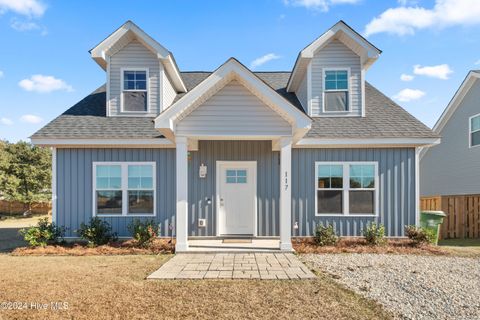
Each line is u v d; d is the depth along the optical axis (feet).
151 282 18.51
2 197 80.12
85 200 33.09
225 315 13.84
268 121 26.68
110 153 33.42
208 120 26.55
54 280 18.92
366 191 33.30
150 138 31.94
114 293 16.57
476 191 48.49
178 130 26.53
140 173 33.58
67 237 32.78
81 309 14.49
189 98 25.45
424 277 19.83
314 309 14.53
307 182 33.42
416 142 31.89
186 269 21.49
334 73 35.53
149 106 35.04
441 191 56.90
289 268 21.74
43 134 31.68
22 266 22.71
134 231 29.40
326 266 22.53
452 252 27.73
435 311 14.48
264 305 14.97
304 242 30.66
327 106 35.42
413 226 31.55
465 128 50.93
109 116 34.96
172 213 33.37
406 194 33.01
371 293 16.80
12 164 76.59
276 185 34.12
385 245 29.43
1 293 16.56
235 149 34.40
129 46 35.29
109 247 28.84
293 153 33.63
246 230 34.50
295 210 33.35
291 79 39.06
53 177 32.96
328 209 33.30
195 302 15.33
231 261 23.85
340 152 33.45
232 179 34.76
